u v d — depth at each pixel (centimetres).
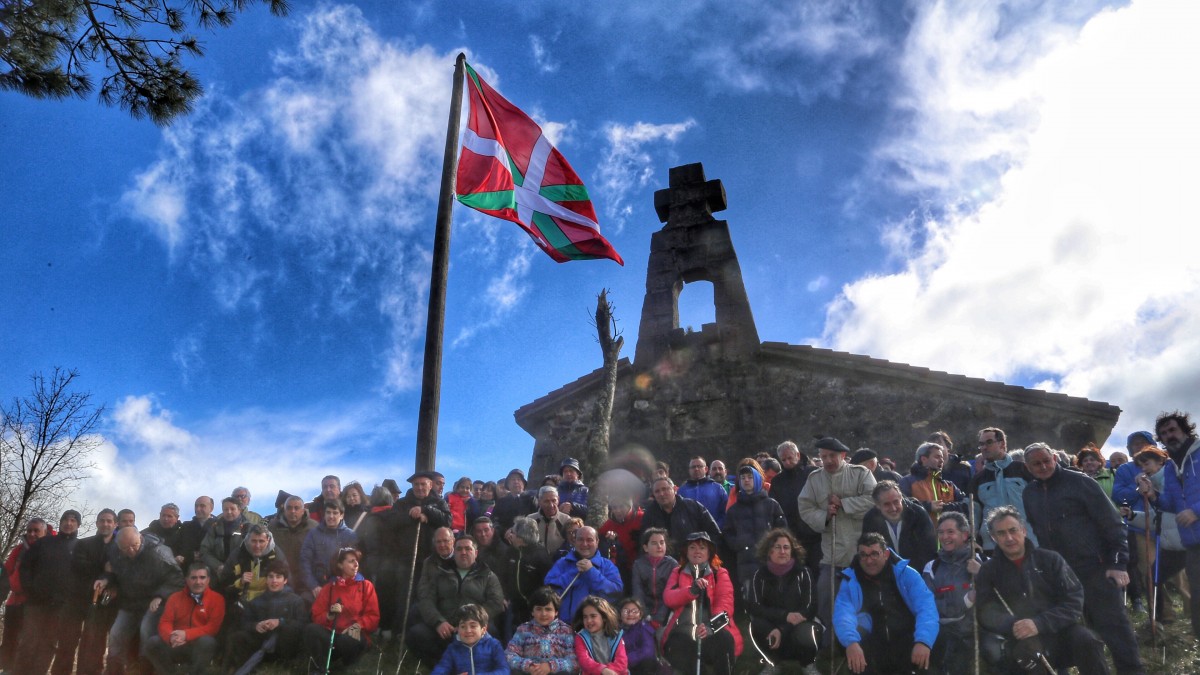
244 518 915
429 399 905
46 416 1666
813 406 1409
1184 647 721
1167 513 753
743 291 1538
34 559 829
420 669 747
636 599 716
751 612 718
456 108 1032
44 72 802
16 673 797
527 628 703
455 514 967
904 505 727
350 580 762
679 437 1466
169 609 758
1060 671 611
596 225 1191
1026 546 620
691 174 1683
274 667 741
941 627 648
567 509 932
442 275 954
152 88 822
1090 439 1236
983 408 1306
